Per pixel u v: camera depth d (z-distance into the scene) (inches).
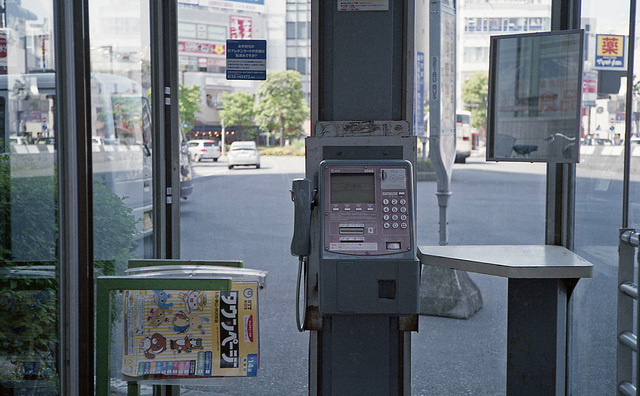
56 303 106.0
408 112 105.7
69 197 106.2
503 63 125.0
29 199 100.3
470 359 162.2
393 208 100.2
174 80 138.9
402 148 105.2
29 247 100.7
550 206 127.6
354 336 108.1
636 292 98.0
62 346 107.4
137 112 131.2
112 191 121.0
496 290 178.1
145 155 134.4
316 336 108.5
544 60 121.7
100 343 102.5
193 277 103.1
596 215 122.4
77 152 106.6
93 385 110.7
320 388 110.3
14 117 97.1
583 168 124.6
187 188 168.2
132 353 105.1
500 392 151.3
